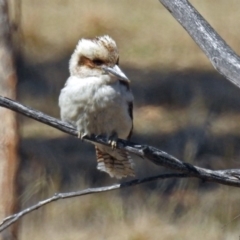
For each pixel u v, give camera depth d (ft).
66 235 66.39
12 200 53.42
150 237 64.95
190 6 26.94
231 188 70.03
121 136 38.81
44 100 102.68
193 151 84.17
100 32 134.62
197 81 111.86
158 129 95.55
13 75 52.08
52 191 71.51
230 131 92.22
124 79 37.11
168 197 72.28
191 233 64.90
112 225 67.51
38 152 82.69
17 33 52.70
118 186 29.14
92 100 37.22
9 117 52.44
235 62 25.90
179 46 128.26
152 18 142.41
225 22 136.36
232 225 64.75
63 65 115.65
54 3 143.64
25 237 66.28
